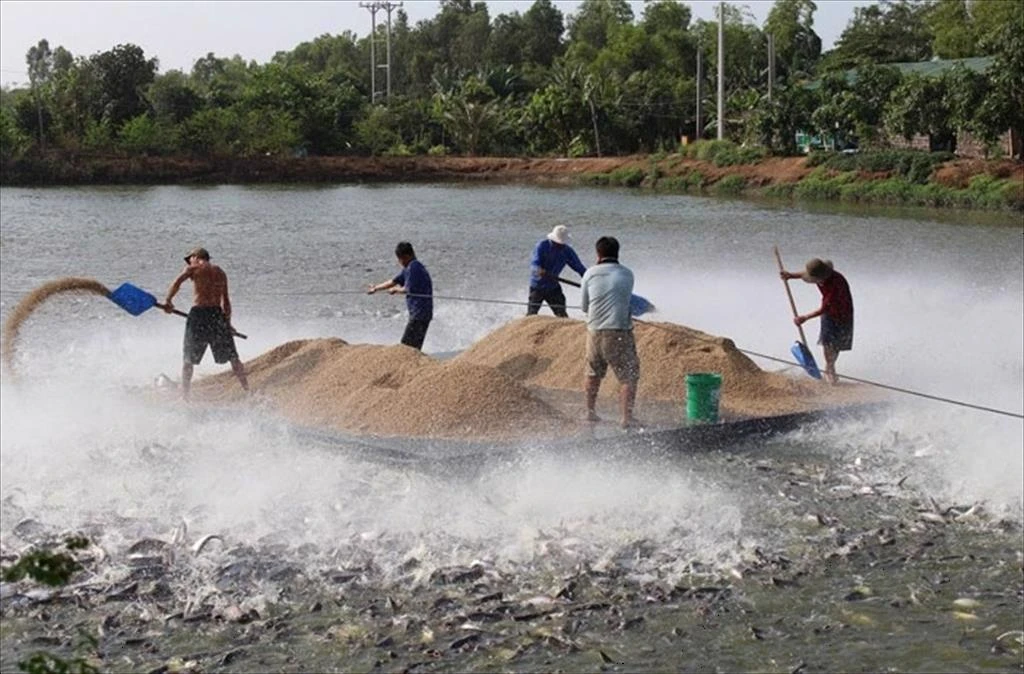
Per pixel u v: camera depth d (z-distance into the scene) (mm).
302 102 89625
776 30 120000
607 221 46750
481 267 31359
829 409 12969
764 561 9164
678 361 13680
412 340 15203
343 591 8617
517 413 12125
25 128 84188
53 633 7969
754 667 7582
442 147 92188
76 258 33438
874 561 9219
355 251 35594
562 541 9453
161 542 9312
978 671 7512
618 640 7934
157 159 81875
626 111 89312
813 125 66688
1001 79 53656
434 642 7871
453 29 148625
